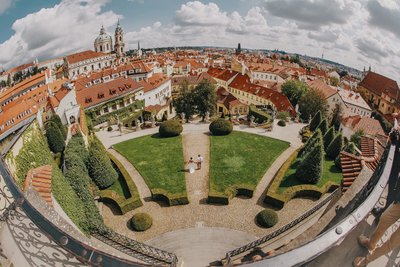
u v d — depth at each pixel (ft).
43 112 177.06
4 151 34.91
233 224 88.69
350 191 25.71
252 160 124.57
